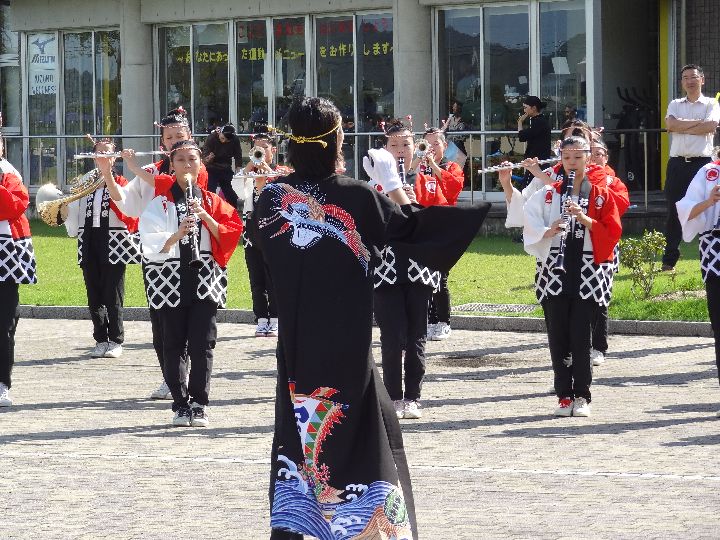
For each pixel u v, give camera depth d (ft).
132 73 111.65
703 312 58.03
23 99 120.67
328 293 23.43
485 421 40.55
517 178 89.56
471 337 57.93
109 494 32.04
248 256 59.41
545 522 28.96
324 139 23.94
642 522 28.91
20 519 29.84
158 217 39.88
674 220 65.46
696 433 38.34
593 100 90.27
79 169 113.39
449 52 96.43
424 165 47.09
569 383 41.32
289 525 23.03
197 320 40.11
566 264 40.27
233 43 107.86
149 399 45.44
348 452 23.24
